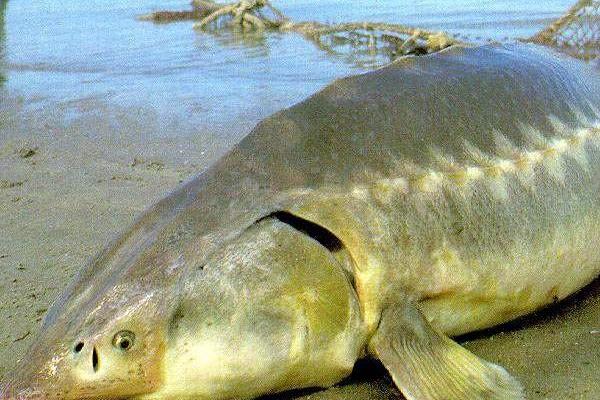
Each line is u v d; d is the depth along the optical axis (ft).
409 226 10.91
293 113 11.49
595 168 13.24
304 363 10.14
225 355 9.65
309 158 10.93
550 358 11.47
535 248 12.07
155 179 22.17
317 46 49.39
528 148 12.50
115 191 21.17
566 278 12.75
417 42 45.93
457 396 9.96
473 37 46.88
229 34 58.90
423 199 11.16
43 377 9.37
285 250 10.02
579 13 38.04
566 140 13.01
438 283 11.08
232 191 10.60
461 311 11.55
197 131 27.53
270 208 10.30
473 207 11.55
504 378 10.48
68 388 9.35
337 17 66.59
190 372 9.59
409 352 10.36
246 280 9.79
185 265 9.80
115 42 56.80
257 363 9.81
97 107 32.78
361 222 10.58
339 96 11.73
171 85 37.01
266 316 9.80
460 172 11.65
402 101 11.86
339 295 10.20
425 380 10.08
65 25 70.90
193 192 10.84
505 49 14.05
